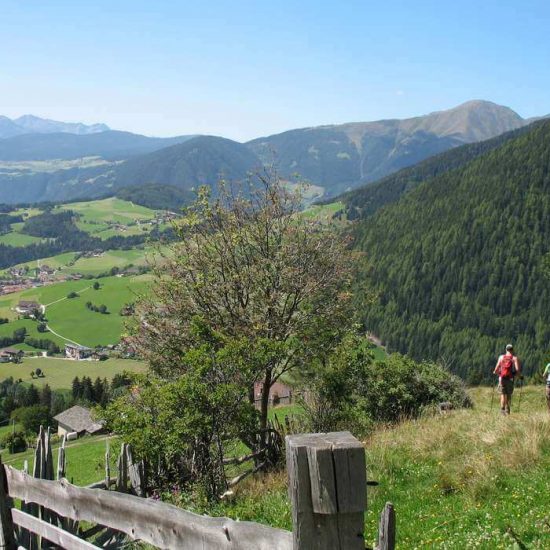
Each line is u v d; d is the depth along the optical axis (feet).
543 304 467.11
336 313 60.80
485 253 528.63
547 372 53.78
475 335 460.55
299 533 8.70
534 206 546.67
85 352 497.46
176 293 59.06
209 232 61.82
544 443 31.30
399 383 66.54
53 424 285.23
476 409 64.54
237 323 57.47
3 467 18.66
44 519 20.85
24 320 594.24
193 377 39.06
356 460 8.48
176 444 36.45
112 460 43.57
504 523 21.72
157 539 12.77
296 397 58.49
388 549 9.05
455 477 29.17
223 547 10.97
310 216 63.77
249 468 47.11
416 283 524.11
